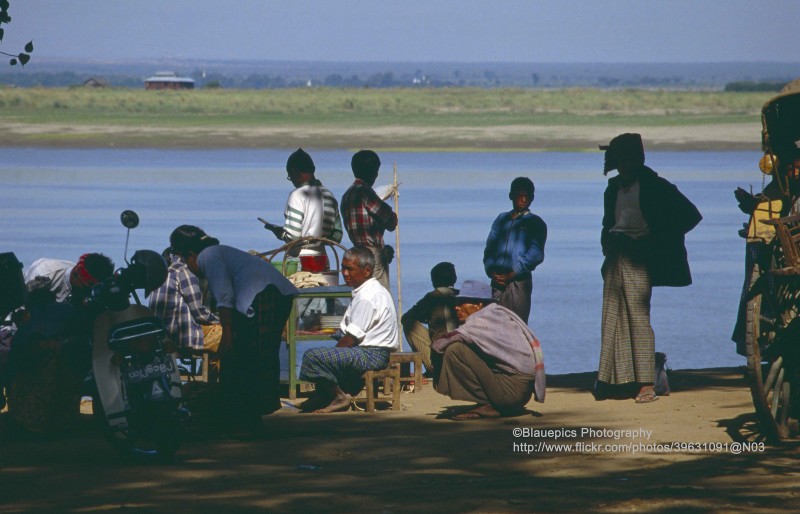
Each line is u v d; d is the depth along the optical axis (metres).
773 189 28.62
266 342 29.45
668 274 34.34
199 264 28.89
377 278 38.47
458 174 156.38
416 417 32.38
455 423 31.23
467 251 85.94
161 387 26.09
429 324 38.25
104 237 89.81
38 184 135.75
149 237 90.12
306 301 36.81
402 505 21.22
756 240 27.42
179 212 107.31
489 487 22.88
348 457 26.64
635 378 34.31
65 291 36.66
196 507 21.39
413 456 26.61
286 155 194.88
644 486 22.78
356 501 21.69
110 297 26.39
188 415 26.38
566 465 25.31
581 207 117.06
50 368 29.84
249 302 28.44
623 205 34.38
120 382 26.14
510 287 37.25
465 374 31.80
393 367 35.78
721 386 37.72
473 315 32.22
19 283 30.97
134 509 21.23
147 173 153.88
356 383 34.12
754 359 26.38
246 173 155.50
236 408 29.27
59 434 30.25
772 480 23.20
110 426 26.09
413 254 84.31
